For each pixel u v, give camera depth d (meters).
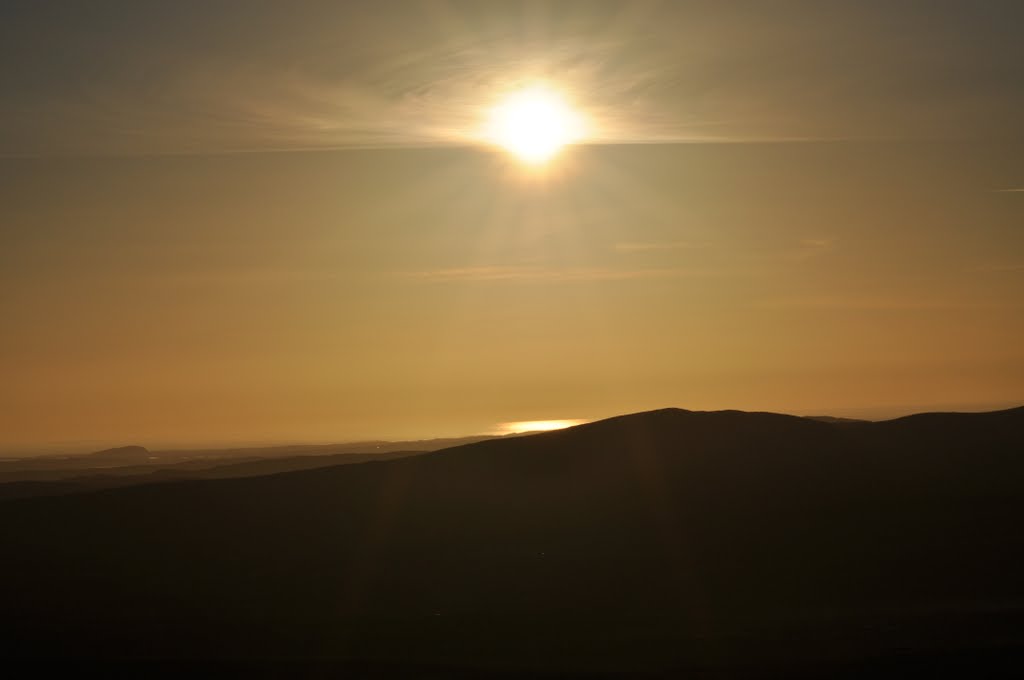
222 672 48.22
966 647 45.47
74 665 50.47
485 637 56.06
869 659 44.59
